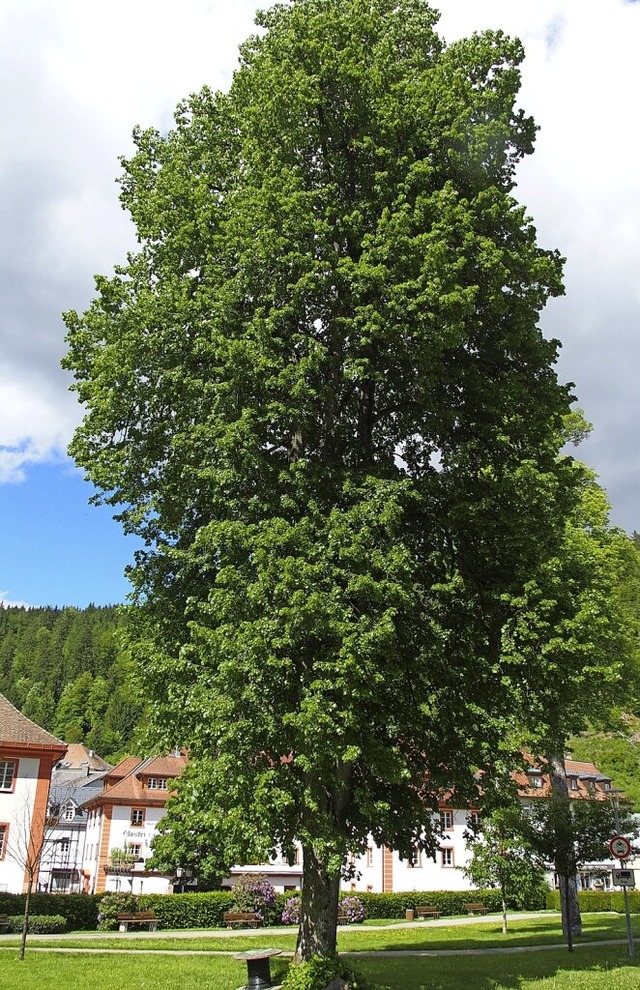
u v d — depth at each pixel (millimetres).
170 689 14602
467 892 43844
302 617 12281
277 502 14336
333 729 12211
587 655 15727
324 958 13586
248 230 15258
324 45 16672
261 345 14539
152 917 33219
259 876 38094
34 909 31609
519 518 15523
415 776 15703
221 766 12672
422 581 15953
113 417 16281
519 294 16516
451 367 16406
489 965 18844
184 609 15703
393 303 14211
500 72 17672
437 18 19656
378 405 18141
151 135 19969
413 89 16344
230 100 19438
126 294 16922
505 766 15938
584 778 60094
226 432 14164
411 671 14641
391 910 41156
